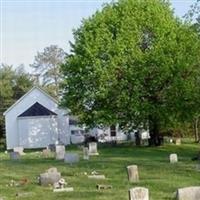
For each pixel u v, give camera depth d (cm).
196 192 1738
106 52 5428
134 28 5450
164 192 2084
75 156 3388
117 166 3058
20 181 2492
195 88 5088
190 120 5422
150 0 5669
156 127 5494
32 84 9669
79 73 5581
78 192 2078
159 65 5272
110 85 5388
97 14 5697
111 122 5447
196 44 5166
